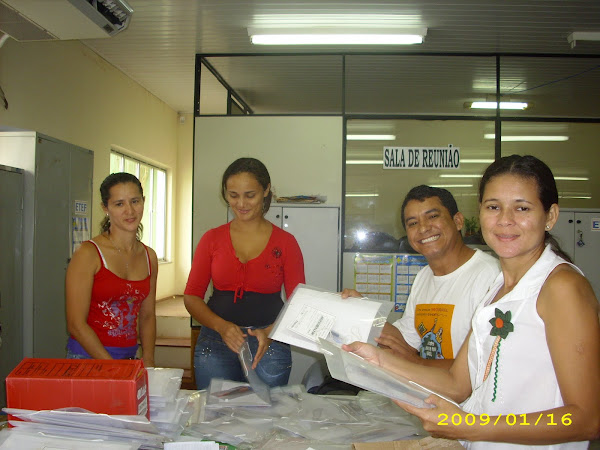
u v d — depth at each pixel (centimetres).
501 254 97
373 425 118
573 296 85
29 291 288
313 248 386
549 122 441
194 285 184
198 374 176
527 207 93
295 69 480
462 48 430
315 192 430
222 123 435
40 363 108
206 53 454
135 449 95
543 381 91
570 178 447
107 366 107
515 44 420
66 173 326
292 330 136
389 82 510
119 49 453
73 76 427
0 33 233
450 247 150
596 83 502
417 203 151
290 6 353
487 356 101
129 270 173
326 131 432
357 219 430
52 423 99
